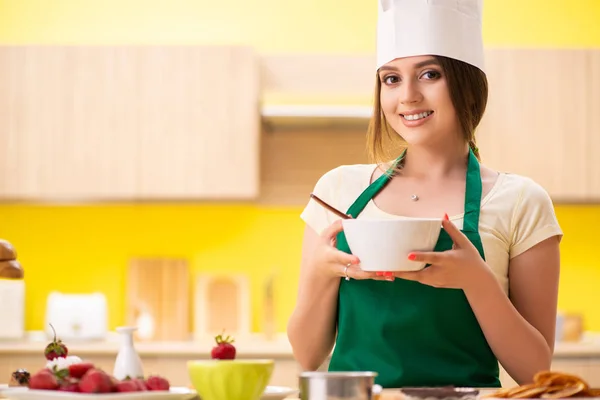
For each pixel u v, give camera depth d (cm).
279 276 550
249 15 560
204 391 147
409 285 194
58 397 145
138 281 536
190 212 552
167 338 528
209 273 541
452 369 192
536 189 207
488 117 511
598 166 509
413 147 212
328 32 559
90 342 500
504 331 184
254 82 505
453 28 199
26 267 550
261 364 147
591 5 561
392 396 150
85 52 507
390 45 202
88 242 550
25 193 504
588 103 511
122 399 144
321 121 526
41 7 558
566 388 148
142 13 559
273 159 543
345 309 198
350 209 213
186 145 504
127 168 504
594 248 552
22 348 473
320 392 137
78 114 505
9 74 506
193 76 506
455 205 205
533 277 201
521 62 512
